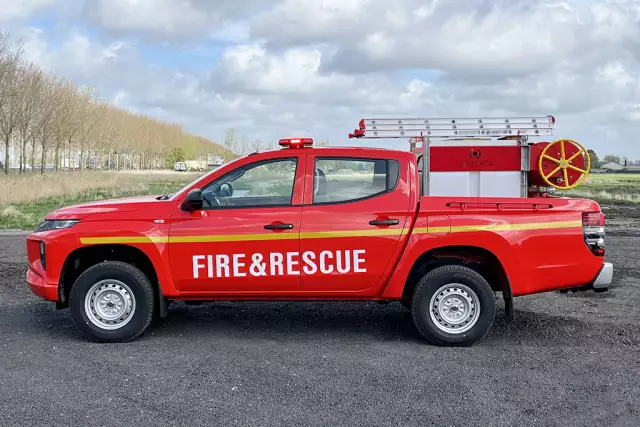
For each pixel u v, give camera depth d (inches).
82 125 2659.9
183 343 236.4
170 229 233.9
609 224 695.7
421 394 182.4
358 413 168.1
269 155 238.7
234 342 238.2
